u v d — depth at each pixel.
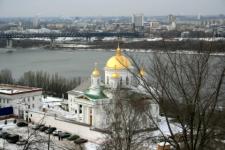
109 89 164.50
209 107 30.12
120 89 151.00
